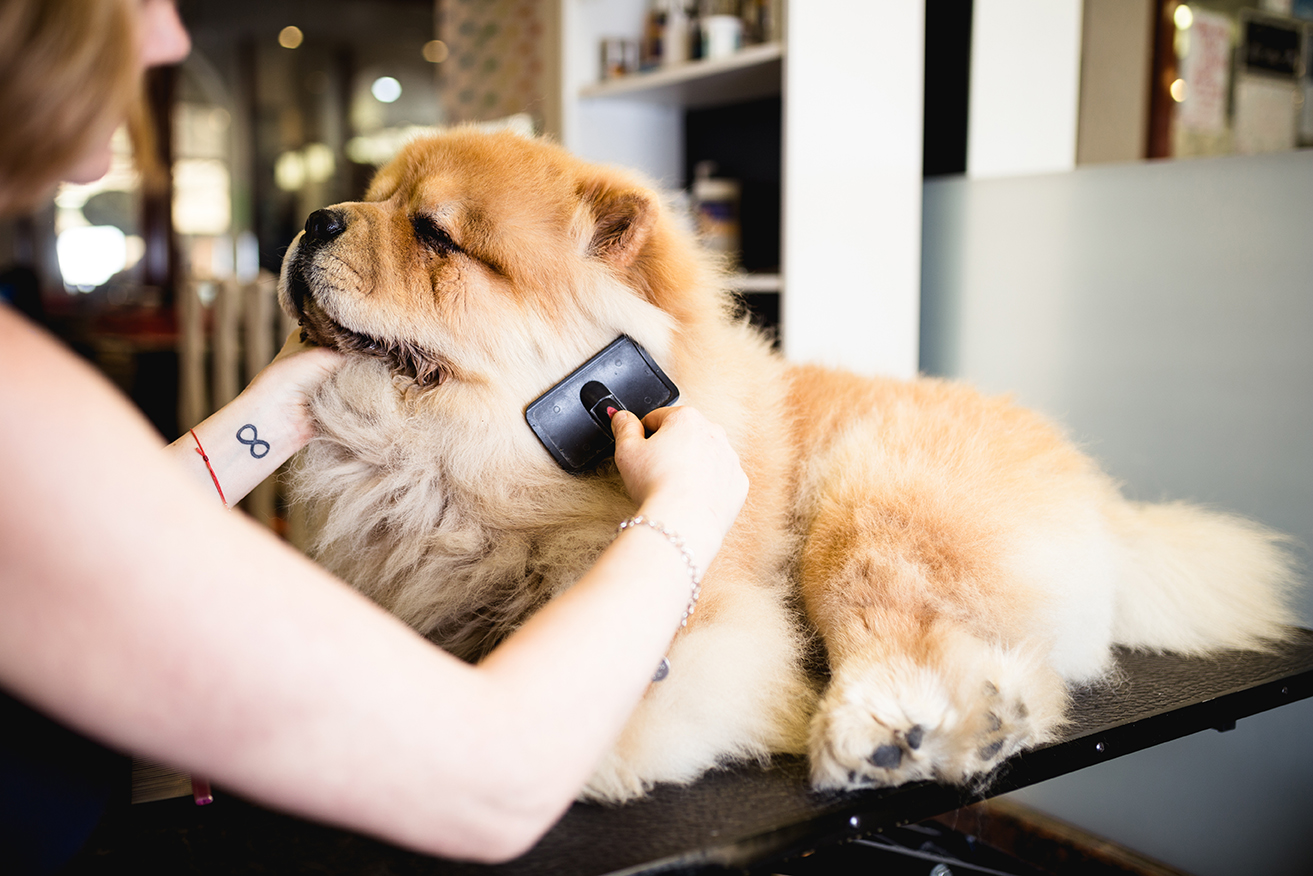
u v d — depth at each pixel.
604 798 0.84
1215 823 1.55
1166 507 1.47
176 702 0.50
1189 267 1.63
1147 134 2.89
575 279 1.08
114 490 0.49
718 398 1.13
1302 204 1.47
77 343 4.79
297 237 1.13
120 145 0.61
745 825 0.79
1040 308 1.92
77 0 0.48
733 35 2.33
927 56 2.21
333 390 1.09
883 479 1.17
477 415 1.04
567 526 1.03
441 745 0.56
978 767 0.86
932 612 1.04
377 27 8.79
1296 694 1.20
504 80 3.56
